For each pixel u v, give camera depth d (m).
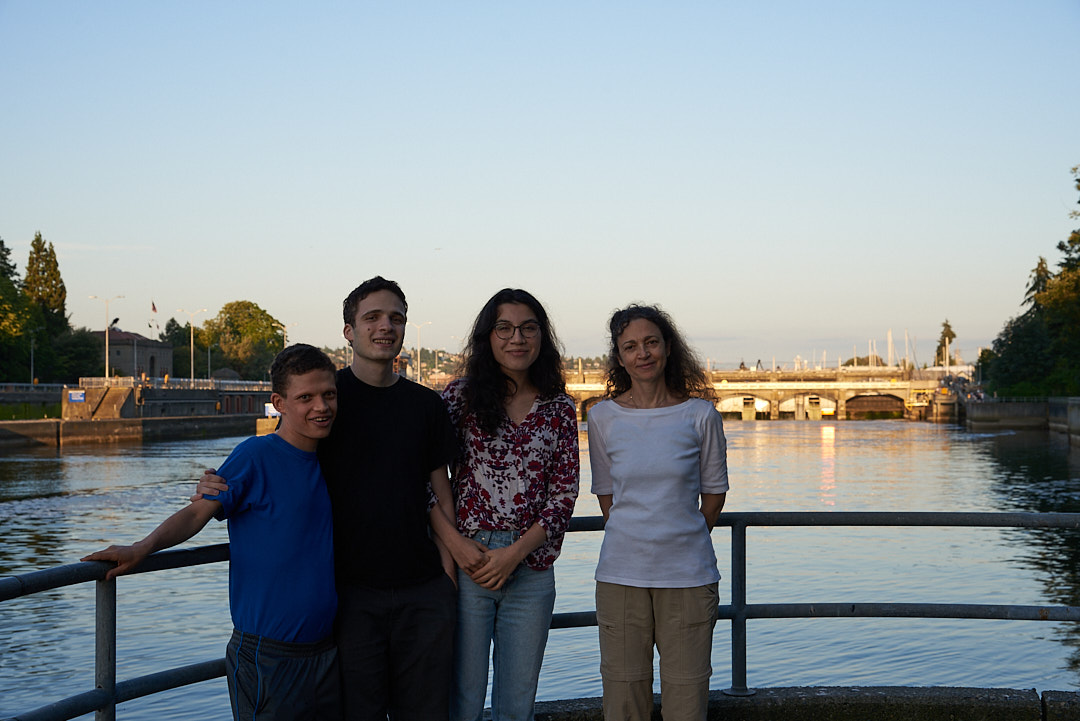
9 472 55.31
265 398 131.38
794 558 27.75
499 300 4.12
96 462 61.94
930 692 4.94
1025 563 26.88
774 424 129.12
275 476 3.74
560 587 22.77
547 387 4.20
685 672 4.21
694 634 4.22
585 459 59.31
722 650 17.58
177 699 14.59
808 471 59.09
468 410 4.11
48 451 72.00
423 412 3.97
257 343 162.00
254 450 3.74
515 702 4.20
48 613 20.52
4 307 91.81
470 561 3.99
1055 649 17.61
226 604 21.39
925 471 57.84
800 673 16.12
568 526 4.58
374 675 3.91
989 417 102.81
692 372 4.42
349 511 3.88
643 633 4.27
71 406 88.06
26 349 95.50
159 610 20.84
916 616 4.93
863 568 26.19
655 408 4.32
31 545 30.91
